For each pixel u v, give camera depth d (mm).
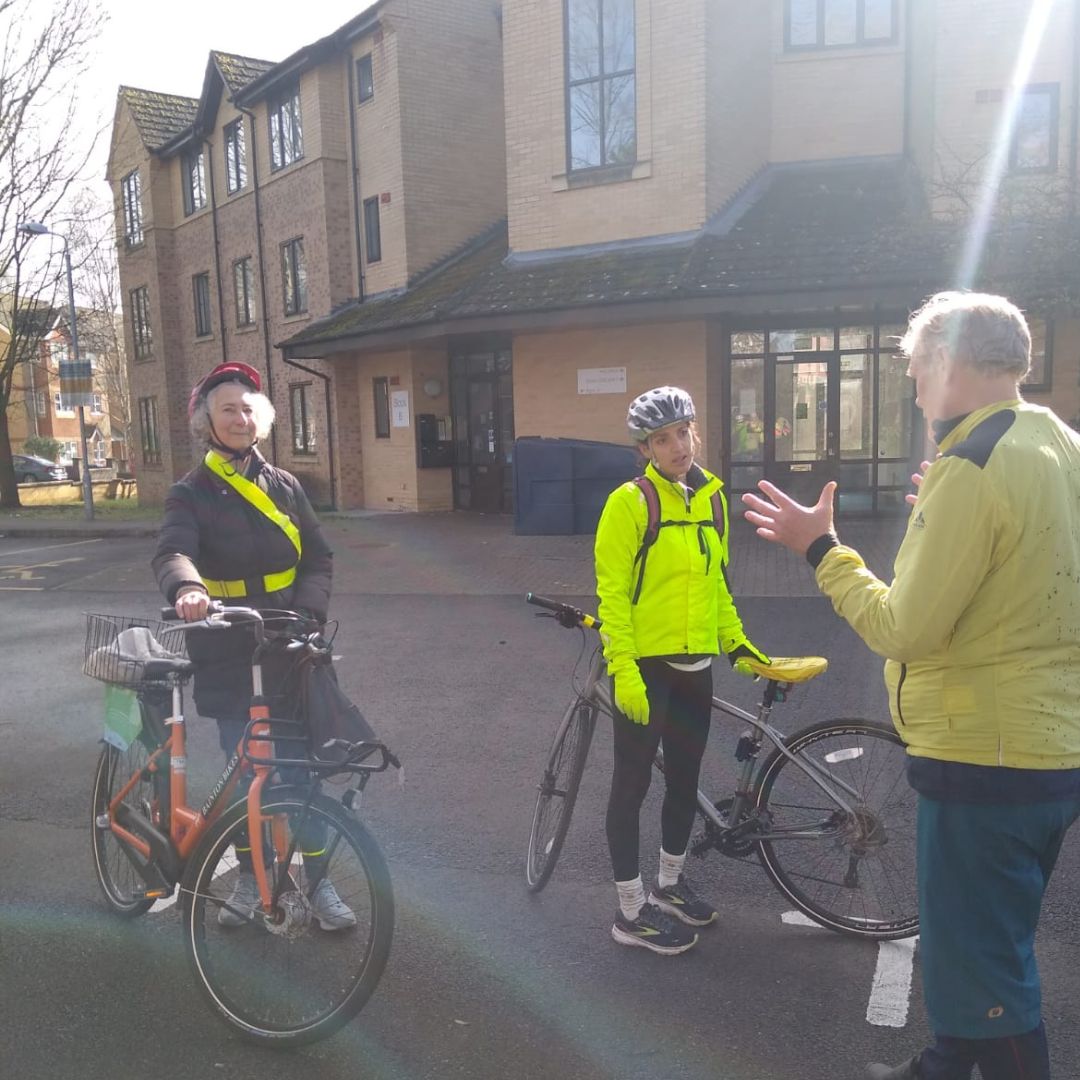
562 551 12562
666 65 13477
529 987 3133
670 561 3221
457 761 5230
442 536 14508
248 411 3357
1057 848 2184
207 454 3447
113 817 3562
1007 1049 2135
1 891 3895
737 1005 3018
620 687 3143
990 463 2010
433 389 17812
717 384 13789
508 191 15188
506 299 13844
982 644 2062
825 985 3115
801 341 13742
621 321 12883
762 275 12125
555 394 14617
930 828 2166
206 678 3318
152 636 3410
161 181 25344
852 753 3400
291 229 20438
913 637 2053
